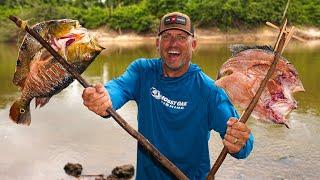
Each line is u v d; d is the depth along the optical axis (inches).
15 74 128.9
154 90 139.8
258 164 367.9
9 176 349.7
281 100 129.5
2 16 2071.9
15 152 403.5
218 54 1258.0
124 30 2192.4
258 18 2028.8
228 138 123.9
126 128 126.7
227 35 2068.2
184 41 133.9
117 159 386.9
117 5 2502.5
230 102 138.9
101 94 123.6
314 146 411.2
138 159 145.0
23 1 2266.2
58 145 425.4
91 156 393.7
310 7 2073.1
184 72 137.9
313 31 2016.5
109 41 2140.7
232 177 342.0
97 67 1018.7
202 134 139.3
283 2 2010.3
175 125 138.3
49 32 123.1
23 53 127.0
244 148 129.0
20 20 117.1
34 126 490.3
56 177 349.1
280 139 431.8
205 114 138.3
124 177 345.4
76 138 446.9
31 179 344.5
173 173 129.7
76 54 124.2
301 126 475.2
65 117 530.6
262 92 127.0
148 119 140.9
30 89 128.2
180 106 137.6
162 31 134.1
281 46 124.1
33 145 424.2
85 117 528.7
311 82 751.7
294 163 371.6
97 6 2490.2
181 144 138.6
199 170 141.8
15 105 131.4
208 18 2079.2
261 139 431.8
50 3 2267.5
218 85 132.4
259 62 128.9
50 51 120.8
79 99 628.4
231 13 2060.8
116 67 1015.0
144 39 2154.3
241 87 130.6
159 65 141.9
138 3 2544.3
